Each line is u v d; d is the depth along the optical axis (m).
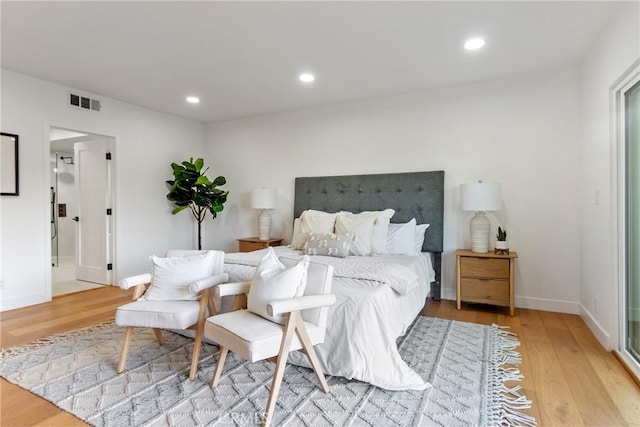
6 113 3.35
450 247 3.79
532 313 3.28
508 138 3.51
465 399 1.82
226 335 1.76
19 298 3.48
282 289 1.85
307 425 1.61
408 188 3.87
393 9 2.30
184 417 1.67
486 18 2.41
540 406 1.76
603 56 2.55
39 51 2.94
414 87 3.78
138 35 2.66
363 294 2.02
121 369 2.13
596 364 2.22
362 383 1.97
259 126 5.00
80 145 4.71
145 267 4.70
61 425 1.62
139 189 4.62
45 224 3.66
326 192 4.35
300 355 2.14
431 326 2.93
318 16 2.39
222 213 5.37
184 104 4.46
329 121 4.46
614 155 2.40
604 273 2.55
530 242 3.44
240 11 2.33
